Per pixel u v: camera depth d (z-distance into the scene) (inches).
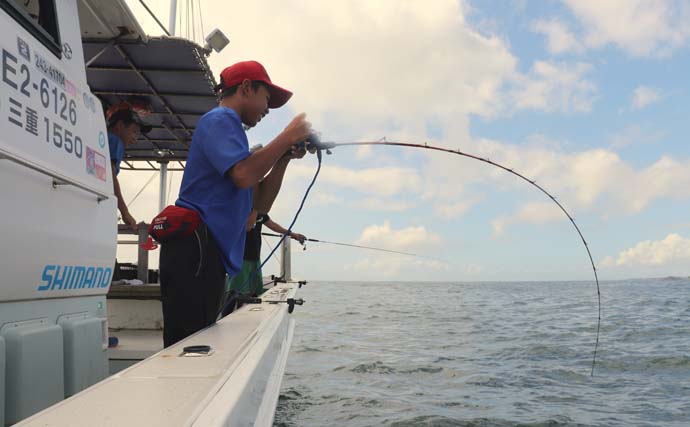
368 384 234.1
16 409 58.4
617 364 290.7
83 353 73.0
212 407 33.9
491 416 184.5
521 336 426.0
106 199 86.0
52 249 68.2
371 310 765.9
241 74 82.9
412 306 884.6
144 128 198.5
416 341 389.7
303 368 271.6
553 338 411.2
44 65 68.1
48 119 68.2
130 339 148.0
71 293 73.8
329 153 92.5
